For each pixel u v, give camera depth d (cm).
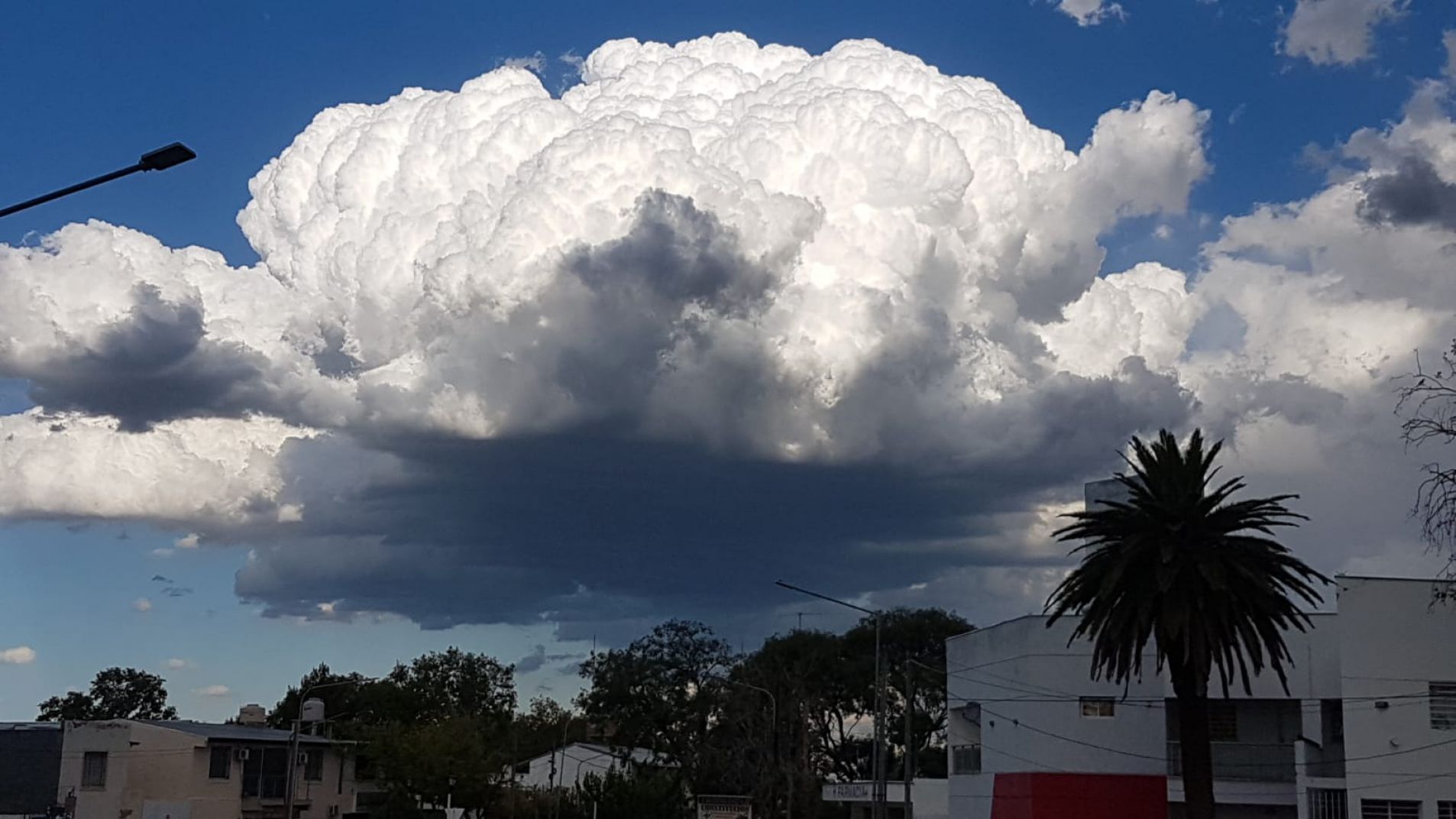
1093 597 4591
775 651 11456
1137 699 6150
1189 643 4356
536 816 10494
